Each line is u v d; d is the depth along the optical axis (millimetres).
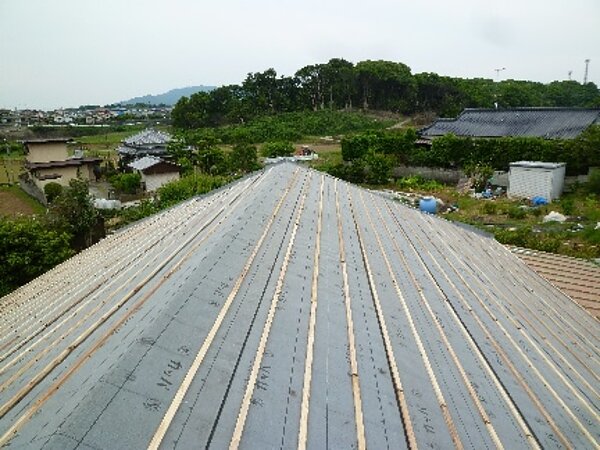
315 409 3549
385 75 85375
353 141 41844
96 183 43562
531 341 6668
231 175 38938
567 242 21422
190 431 2889
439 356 5195
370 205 13680
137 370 3240
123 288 5609
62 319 5496
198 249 6438
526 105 80188
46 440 2479
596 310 10195
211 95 86438
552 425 4496
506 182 33250
